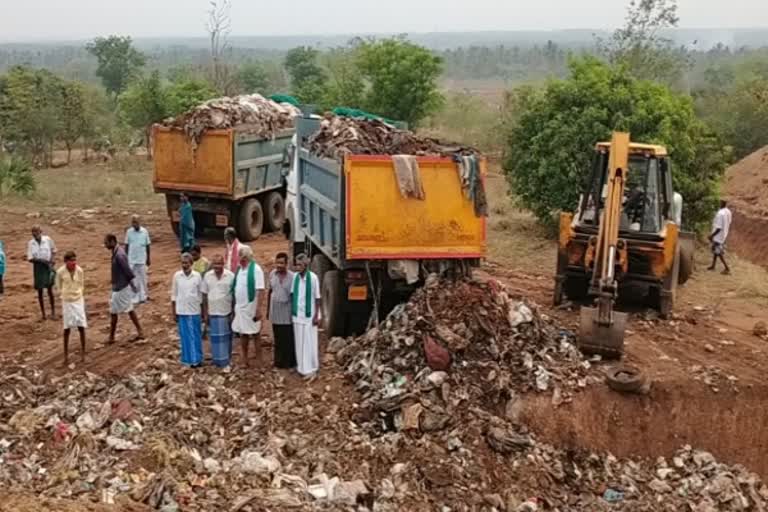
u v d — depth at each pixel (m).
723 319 13.83
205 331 12.33
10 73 44.59
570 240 13.62
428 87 35.88
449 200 11.15
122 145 44.53
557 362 10.67
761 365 11.45
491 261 17.48
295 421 9.53
